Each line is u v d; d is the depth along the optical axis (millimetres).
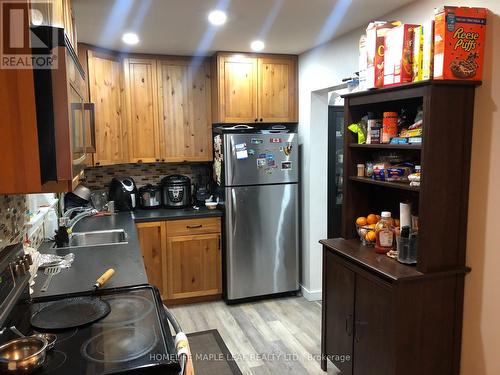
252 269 3807
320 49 3443
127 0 2273
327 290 2619
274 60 3803
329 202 4008
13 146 1209
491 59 1896
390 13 2559
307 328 3318
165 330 1359
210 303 3855
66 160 1243
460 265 2053
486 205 1943
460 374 2135
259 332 3256
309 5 2408
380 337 2113
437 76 1908
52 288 1745
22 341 1211
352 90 2598
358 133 2566
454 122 1945
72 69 1352
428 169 1934
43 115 1216
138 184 4125
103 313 1459
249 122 3797
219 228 3811
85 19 2629
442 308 2051
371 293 2176
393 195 2639
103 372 1108
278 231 3840
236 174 3648
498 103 1865
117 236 2984
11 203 1864
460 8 1871
